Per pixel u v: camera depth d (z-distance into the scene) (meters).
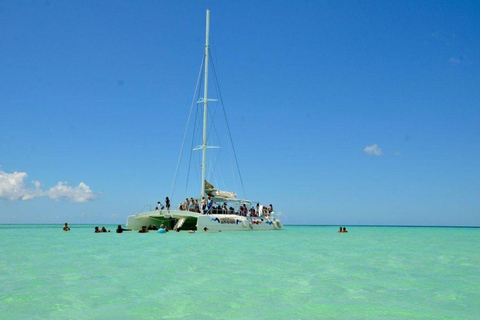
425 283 9.73
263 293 8.29
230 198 37.19
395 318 6.55
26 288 8.60
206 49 37.97
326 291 8.59
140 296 7.90
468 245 24.45
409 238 34.41
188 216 31.42
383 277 10.55
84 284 9.08
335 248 20.12
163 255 15.05
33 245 19.66
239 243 21.66
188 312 6.76
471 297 8.18
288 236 31.83
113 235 28.62
